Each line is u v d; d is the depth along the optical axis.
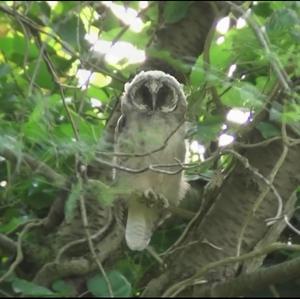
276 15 10.30
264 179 9.73
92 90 12.53
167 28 13.02
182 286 10.09
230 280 10.59
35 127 9.16
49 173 9.78
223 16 11.99
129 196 11.75
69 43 12.34
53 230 12.12
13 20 12.69
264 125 10.59
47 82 12.09
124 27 12.05
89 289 9.61
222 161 12.41
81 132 10.20
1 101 11.19
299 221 12.26
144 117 12.16
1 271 11.32
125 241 12.20
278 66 9.63
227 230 11.23
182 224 12.90
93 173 11.73
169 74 12.88
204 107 11.86
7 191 11.41
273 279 10.29
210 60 10.93
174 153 11.91
